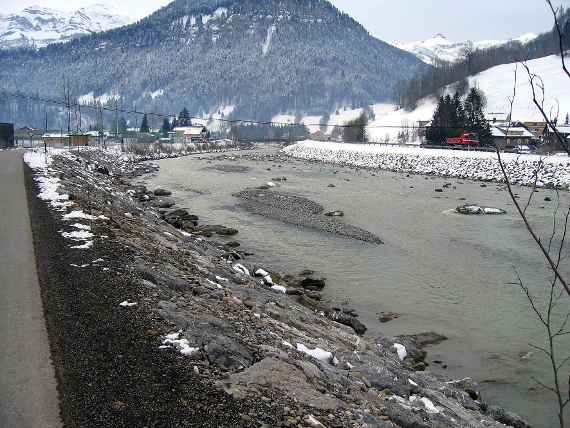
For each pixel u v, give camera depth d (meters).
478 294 18.86
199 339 8.25
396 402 8.98
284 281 19.08
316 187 50.19
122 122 141.00
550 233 29.06
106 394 6.54
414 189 49.28
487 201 41.31
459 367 13.34
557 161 52.66
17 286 10.05
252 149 130.88
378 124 144.12
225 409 6.51
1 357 7.37
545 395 12.00
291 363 8.37
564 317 16.61
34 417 6.05
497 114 98.00
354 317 15.99
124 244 13.54
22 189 22.06
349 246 25.73
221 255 21.19
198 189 46.91
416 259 23.56
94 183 32.75
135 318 8.68
